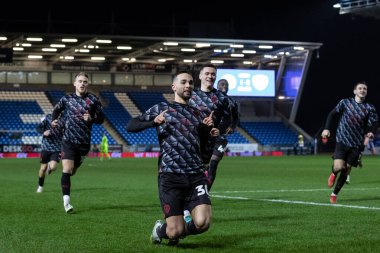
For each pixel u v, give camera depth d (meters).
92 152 61.22
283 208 14.99
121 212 14.24
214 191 20.20
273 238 10.50
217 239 10.40
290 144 67.44
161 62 67.00
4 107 62.41
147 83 68.25
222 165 41.03
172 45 57.41
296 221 12.61
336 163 15.79
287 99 68.62
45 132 18.94
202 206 8.98
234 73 62.81
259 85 63.56
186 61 66.12
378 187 22.17
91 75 66.38
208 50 60.69
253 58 66.19
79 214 13.86
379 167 38.94
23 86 64.31
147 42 56.16
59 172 31.92
